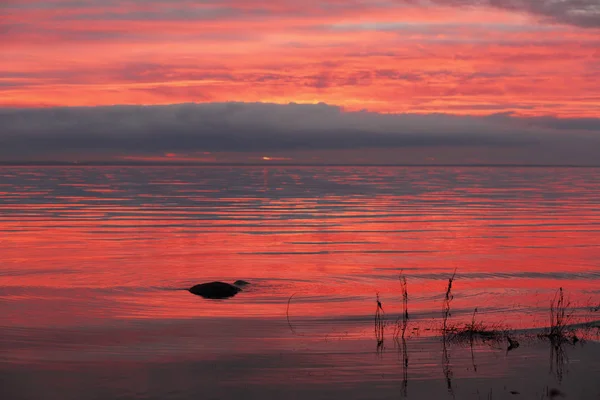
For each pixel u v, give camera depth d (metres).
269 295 17.47
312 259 25.30
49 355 11.10
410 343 12.15
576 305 16.08
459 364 10.78
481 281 19.94
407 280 20.17
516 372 10.38
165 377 9.91
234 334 12.85
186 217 45.62
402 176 173.88
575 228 37.81
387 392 9.39
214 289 17.64
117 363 10.63
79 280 19.95
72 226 38.59
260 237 33.34
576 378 10.07
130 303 16.20
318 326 13.69
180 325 13.68
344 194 78.50
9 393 9.12
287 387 9.50
